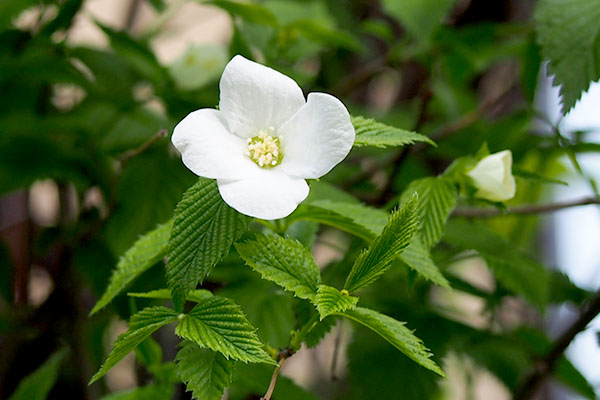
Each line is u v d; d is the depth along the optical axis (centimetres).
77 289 69
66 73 67
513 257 62
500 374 66
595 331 64
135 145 66
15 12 65
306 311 58
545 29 60
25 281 71
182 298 53
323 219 57
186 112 67
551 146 69
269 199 53
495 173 58
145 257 56
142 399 59
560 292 67
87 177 67
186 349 54
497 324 71
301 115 54
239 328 52
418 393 63
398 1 70
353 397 64
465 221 65
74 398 71
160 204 65
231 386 60
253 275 62
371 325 53
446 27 70
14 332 68
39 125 67
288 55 72
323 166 53
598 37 59
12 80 67
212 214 53
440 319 65
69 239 67
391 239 53
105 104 68
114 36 66
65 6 65
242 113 54
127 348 53
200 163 53
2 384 69
